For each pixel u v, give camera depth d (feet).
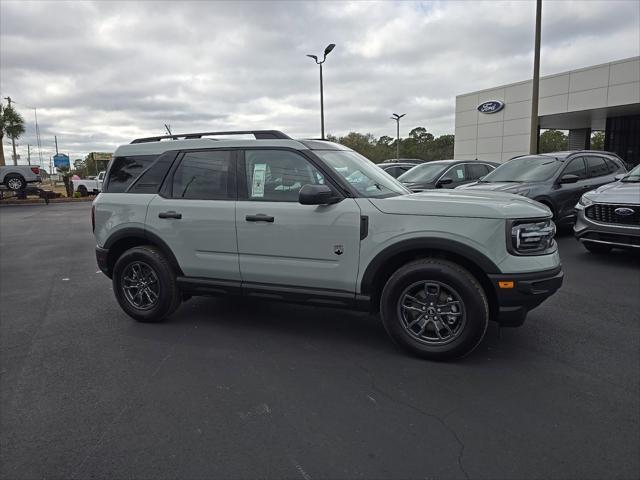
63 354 13.71
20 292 21.07
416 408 10.30
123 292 16.44
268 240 14.08
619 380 11.44
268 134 15.02
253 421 9.91
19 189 78.79
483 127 110.42
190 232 15.21
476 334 12.02
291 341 14.38
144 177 16.28
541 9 54.60
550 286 12.16
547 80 93.30
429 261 12.43
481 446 8.87
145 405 10.66
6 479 8.22
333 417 10.01
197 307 18.06
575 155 31.42
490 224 11.88
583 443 8.90
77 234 41.19
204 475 8.21
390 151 253.65
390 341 14.23
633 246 22.66
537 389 11.05
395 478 8.04
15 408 10.66
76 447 9.13
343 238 13.14
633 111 88.79
